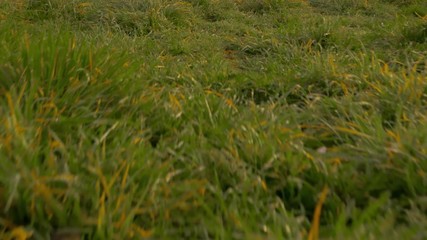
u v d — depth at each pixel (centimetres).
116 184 225
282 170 251
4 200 208
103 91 300
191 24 681
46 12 646
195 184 231
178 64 473
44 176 212
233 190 232
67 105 281
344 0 808
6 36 359
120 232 201
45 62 299
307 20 669
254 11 786
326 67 408
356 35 571
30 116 255
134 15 651
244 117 302
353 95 348
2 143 224
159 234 205
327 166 247
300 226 211
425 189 230
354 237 194
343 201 236
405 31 537
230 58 554
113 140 255
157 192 224
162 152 259
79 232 202
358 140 273
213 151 257
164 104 306
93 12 653
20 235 196
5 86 287
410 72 358
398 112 299
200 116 300
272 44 558
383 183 240
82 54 320
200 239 209
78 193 211
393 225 213
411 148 249
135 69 350
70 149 238
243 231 205
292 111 310
